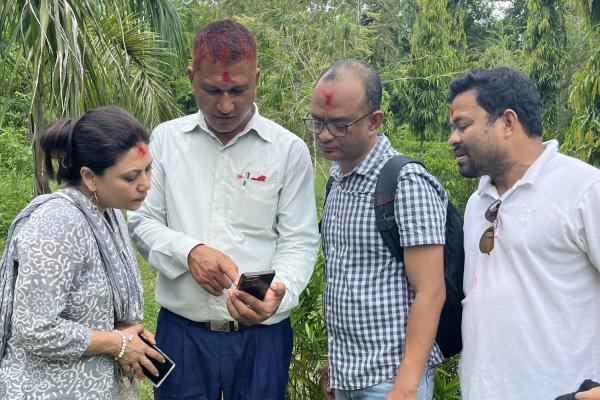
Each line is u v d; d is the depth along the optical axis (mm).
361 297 2494
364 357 2508
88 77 5773
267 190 2740
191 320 2766
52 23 5430
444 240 2414
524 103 2182
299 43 9672
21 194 10594
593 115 7559
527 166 2205
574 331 2111
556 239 2102
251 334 2756
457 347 2568
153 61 7656
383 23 12539
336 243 2588
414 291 2469
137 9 7422
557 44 10602
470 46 17062
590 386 2000
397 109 12359
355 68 2471
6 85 6094
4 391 2213
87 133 2205
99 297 2271
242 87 2545
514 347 2174
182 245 2615
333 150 2490
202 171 2764
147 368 2385
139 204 2324
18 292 2139
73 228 2189
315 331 3389
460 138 2242
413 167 2426
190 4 13508
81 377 2258
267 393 2773
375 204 2449
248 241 2752
